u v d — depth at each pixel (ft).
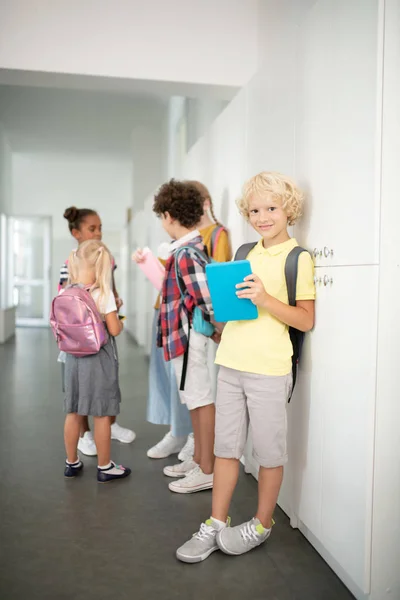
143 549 6.71
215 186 11.14
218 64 9.91
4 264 31.12
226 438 6.66
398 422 5.29
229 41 9.93
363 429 5.32
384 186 5.08
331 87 5.94
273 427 6.35
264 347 6.32
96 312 8.54
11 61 9.34
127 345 27.73
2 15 9.31
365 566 5.32
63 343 8.45
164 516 7.64
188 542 6.56
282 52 7.47
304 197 6.70
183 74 9.82
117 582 5.98
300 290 6.30
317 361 6.31
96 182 41.42
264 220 6.47
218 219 10.91
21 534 7.07
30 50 9.38
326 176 6.08
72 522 7.43
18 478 9.06
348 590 5.83
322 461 6.21
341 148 5.72
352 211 5.49
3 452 10.41
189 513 7.73
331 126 5.94
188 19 9.80
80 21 9.50
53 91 24.11
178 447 10.28
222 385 6.73
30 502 8.09
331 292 5.95
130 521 7.47
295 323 6.21
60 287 10.36
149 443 11.05
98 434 8.86
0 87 23.52
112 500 8.17
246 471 9.29
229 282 6.07
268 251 6.57
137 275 28.48
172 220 8.50
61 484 8.80
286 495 7.43
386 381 5.23
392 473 5.31
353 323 5.49
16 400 14.89
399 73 5.07
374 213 5.09
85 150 35.32
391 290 5.17
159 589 5.84
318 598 5.69
